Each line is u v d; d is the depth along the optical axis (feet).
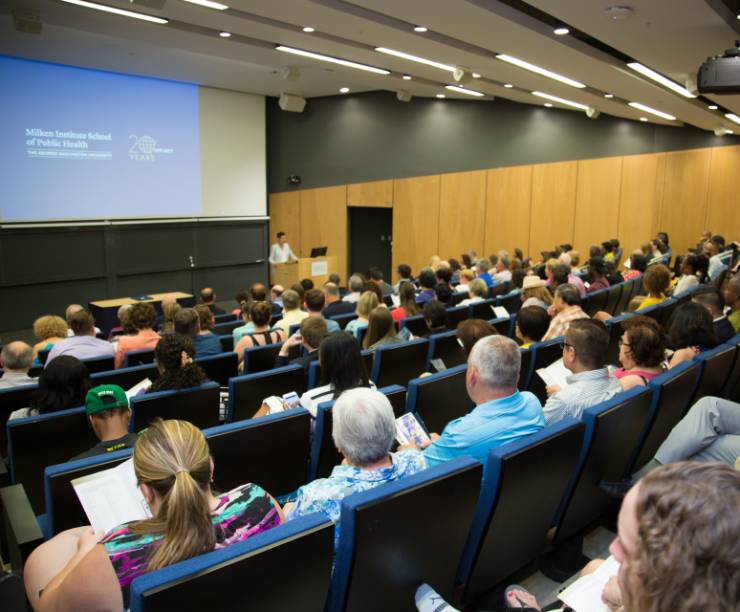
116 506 5.51
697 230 36.35
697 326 10.57
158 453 4.58
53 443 8.58
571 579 6.96
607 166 37.47
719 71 14.83
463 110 39.91
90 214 32.30
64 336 15.70
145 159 34.22
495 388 6.91
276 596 4.23
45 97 30.04
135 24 22.11
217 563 3.86
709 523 2.20
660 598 2.24
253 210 39.93
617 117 36.78
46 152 30.35
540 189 38.91
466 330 10.89
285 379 10.69
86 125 31.63
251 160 39.42
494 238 40.45
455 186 40.81
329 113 42.75
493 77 26.63
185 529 4.33
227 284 39.40
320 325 12.00
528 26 17.26
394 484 4.91
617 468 7.57
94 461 6.32
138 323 15.30
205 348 14.34
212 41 24.62
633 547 2.46
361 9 17.98
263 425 7.55
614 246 34.53
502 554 6.31
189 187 36.42
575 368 8.20
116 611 4.17
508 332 15.62
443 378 9.57
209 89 36.76
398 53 23.31
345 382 8.71
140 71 32.22
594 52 20.04
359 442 5.48
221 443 7.29
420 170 41.47
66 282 31.96
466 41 19.60
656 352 9.27
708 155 35.42
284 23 20.89
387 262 45.09
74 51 28.12
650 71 22.09
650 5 14.14
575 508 7.06
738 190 34.99
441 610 5.03
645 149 36.73
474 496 5.45
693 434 6.66
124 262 34.06
